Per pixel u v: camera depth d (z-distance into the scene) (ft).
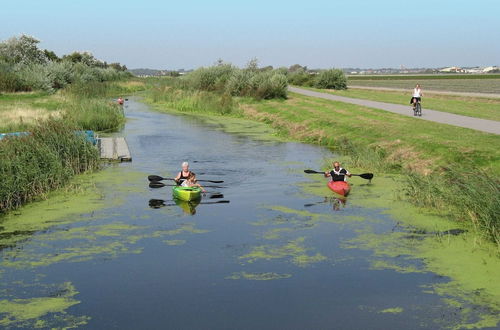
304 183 66.13
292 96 191.62
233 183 66.08
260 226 47.91
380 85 316.40
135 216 51.06
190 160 82.53
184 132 118.83
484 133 84.48
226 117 157.07
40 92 182.39
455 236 44.93
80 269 37.47
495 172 61.31
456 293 33.42
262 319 29.86
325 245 42.75
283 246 42.45
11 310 31.19
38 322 29.68
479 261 39.04
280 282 35.17
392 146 83.97
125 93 268.21
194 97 184.55
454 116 114.83
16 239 44.11
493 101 159.43
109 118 125.18
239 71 197.88
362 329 28.76
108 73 332.80
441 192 53.98
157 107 189.98
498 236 42.19
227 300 32.37
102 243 43.06
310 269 37.47
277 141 106.32
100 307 31.48
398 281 35.37
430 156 73.46
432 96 192.34
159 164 79.00
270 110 152.05
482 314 30.53
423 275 36.40
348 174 65.16
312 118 123.75
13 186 53.93
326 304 31.83
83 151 73.10
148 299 32.53
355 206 54.95
